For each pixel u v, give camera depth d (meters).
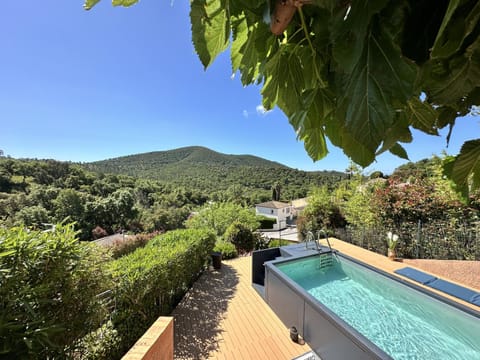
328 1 0.39
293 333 3.12
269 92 0.65
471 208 4.93
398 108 0.39
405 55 0.37
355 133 0.37
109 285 2.29
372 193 6.97
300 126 0.63
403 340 2.69
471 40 0.36
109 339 2.42
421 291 3.25
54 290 1.68
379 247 6.24
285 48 0.57
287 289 3.37
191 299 4.32
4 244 1.46
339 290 3.89
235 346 3.09
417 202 5.72
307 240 5.39
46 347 1.47
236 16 0.51
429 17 0.36
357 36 0.36
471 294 3.50
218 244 7.11
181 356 2.94
